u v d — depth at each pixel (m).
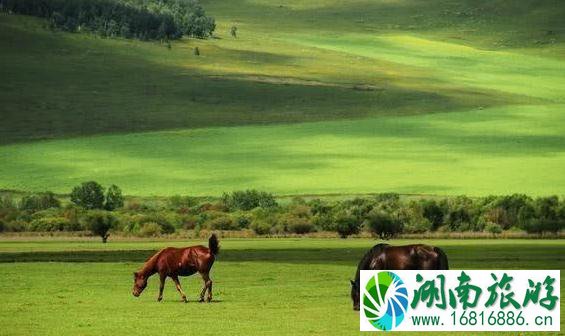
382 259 84.50
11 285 115.31
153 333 79.44
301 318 86.44
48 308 94.19
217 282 117.69
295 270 134.25
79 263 149.50
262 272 130.88
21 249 194.12
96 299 101.25
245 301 98.19
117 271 134.62
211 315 88.50
